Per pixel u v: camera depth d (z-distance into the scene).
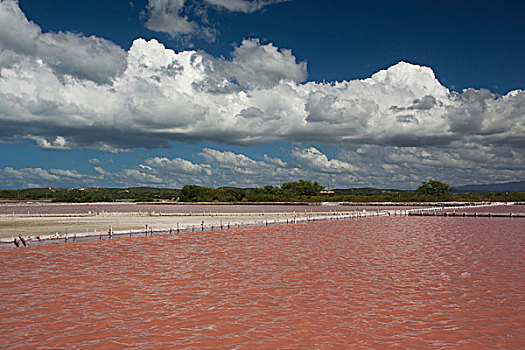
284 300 22.05
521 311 20.27
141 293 23.34
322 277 27.64
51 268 30.59
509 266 31.83
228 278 27.27
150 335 17.03
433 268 30.95
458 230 62.19
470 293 23.52
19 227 59.75
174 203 197.00
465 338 16.88
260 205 188.25
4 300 21.80
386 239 50.38
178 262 33.38
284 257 36.03
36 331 17.38
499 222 77.69
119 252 38.62
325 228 65.44
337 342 16.42
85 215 86.50
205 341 16.45
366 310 20.39
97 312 19.89
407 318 19.23
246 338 16.78
